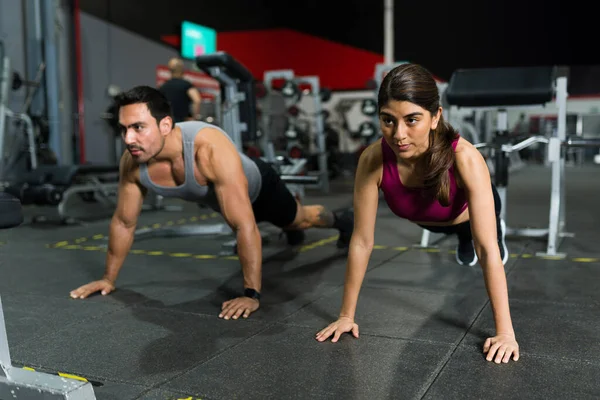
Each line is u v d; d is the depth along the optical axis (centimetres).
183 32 863
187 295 204
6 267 256
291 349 147
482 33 1129
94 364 138
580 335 155
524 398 116
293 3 1149
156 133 166
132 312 183
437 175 131
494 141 288
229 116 321
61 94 627
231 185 179
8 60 478
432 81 119
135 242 323
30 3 583
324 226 270
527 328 161
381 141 143
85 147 699
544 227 362
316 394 119
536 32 1112
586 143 264
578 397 116
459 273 235
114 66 750
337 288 212
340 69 1184
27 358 143
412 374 129
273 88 1107
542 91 274
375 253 282
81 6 687
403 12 1142
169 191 190
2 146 484
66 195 394
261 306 188
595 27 1091
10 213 103
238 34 1094
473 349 145
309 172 614
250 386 124
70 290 213
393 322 168
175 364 138
